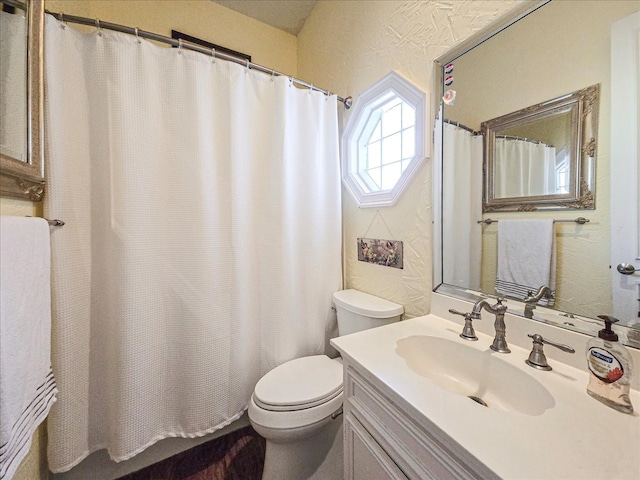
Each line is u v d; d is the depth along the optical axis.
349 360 0.81
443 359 0.90
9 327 0.61
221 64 1.23
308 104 1.48
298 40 2.09
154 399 1.12
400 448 0.63
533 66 0.80
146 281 1.09
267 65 1.97
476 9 0.92
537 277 0.80
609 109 0.66
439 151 1.08
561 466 0.43
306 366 1.29
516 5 0.81
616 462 0.43
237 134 1.26
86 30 1.34
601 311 0.68
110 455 1.07
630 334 0.63
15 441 0.62
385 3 1.30
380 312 1.21
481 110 0.94
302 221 1.48
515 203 0.85
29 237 0.70
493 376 0.78
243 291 1.29
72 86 1.01
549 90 0.77
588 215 0.70
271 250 1.38
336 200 1.56
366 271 1.51
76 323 1.02
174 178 1.15
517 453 0.45
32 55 0.80
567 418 0.53
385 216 1.37
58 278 0.97
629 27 0.63
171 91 1.13
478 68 0.94
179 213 1.16
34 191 0.87
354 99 1.52
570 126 0.73
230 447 1.32
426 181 1.14
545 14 0.77
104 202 1.05
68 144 1.00
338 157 1.56
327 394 1.09
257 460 1.24
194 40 1.68
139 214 1.07
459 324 1.01
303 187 1.48
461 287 1.02
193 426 1.19
